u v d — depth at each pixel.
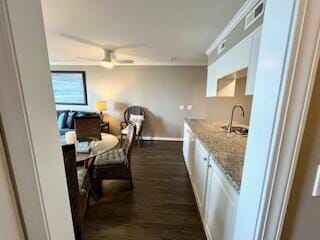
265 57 0.58
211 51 3.45
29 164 0.55
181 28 2.46
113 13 2.03
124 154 2.69
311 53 0.47
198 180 2.16
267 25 0.57
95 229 1.84
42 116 0.58
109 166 2.40
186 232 1.82
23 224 0.61
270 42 0.55
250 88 1.75
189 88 5.06
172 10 1.96
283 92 0.50
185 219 2.00
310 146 0.56
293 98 0.50
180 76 5.03
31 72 0.53
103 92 5.24
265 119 0.58
